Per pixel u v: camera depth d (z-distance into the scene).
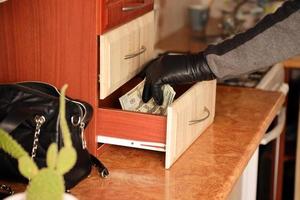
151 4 1.77
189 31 3.25
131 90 1.65
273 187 2.55
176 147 1.53
